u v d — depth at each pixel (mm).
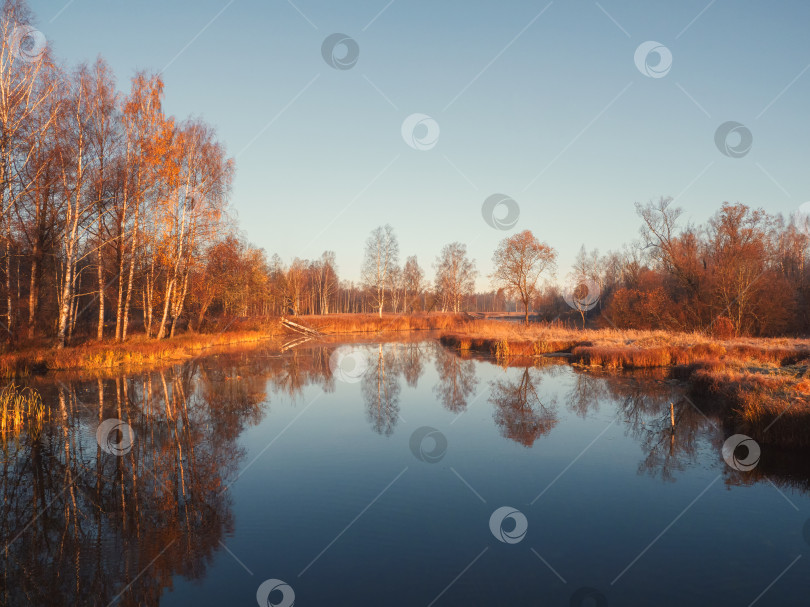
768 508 8445
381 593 5910
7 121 18719
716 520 8031
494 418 14688
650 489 9305
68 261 22391
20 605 5672
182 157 26359
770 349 22000
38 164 20000
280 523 7848
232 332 41188
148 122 24969
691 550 7055
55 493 9023
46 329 26266
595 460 10906
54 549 7008
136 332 32094
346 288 98688
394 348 35500
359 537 7398
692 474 10078
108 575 6340
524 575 6340
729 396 13953
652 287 39875
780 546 7168
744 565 6664
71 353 22359
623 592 5977
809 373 14938
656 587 6059
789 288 33125
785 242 43094
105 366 23328
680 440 12266
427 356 30219
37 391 17438
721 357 21922
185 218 27141
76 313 30000
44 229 21938
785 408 11484
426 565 6621
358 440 12406
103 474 9969
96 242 24844
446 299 69625
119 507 8453
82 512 8258
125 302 27734
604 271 61781
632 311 40406
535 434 12945
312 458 11023
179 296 31625
